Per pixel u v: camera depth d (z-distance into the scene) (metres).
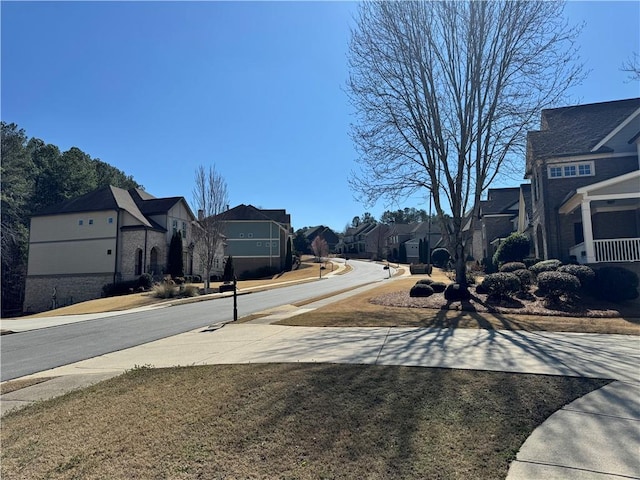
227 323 12.11
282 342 8.39
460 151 14.62
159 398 5.18
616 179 13.97
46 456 3.84
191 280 35.22
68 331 13.67
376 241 84.56
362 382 5.21
